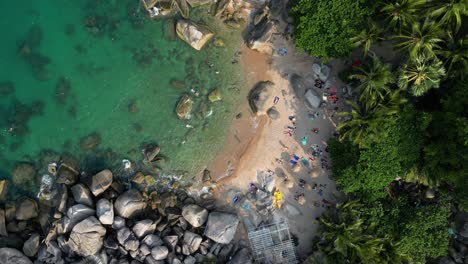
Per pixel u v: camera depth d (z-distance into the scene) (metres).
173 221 27.98
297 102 28.92
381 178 24.80
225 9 28.95
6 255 27.00
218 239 27.58
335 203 28.53
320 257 26.66
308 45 25.70
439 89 24.52
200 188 29.02
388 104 24.05
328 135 28.81
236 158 29.14
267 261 27.88
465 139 21.92
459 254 26.59
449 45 23.16
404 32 23.50
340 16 24.42
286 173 28.94
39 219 28.30
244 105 29.19
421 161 25.02
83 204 27.52
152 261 26.89
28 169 29.05
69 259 27.23
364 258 23.78
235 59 29.16
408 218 25.19
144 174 28.98
